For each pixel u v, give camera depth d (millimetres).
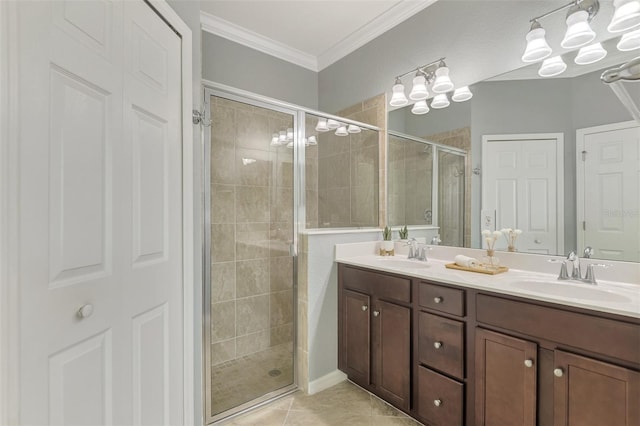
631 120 1449
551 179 1705
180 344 1405
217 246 2033
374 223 2658
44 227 778
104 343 968
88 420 901
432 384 1644
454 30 2121
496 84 1912
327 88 3117
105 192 979
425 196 2303
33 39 748
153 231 1222
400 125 2480
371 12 2449
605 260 1514
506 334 1358
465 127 2061
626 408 1038
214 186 1985
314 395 2082
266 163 2188
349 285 2162
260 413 1889
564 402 1177
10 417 696
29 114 740
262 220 2205
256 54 2811
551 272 1674
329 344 2223
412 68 2389
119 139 1039
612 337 1076
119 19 1044
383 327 1913
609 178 1514
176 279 1380
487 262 1839
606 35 1507
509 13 1851
